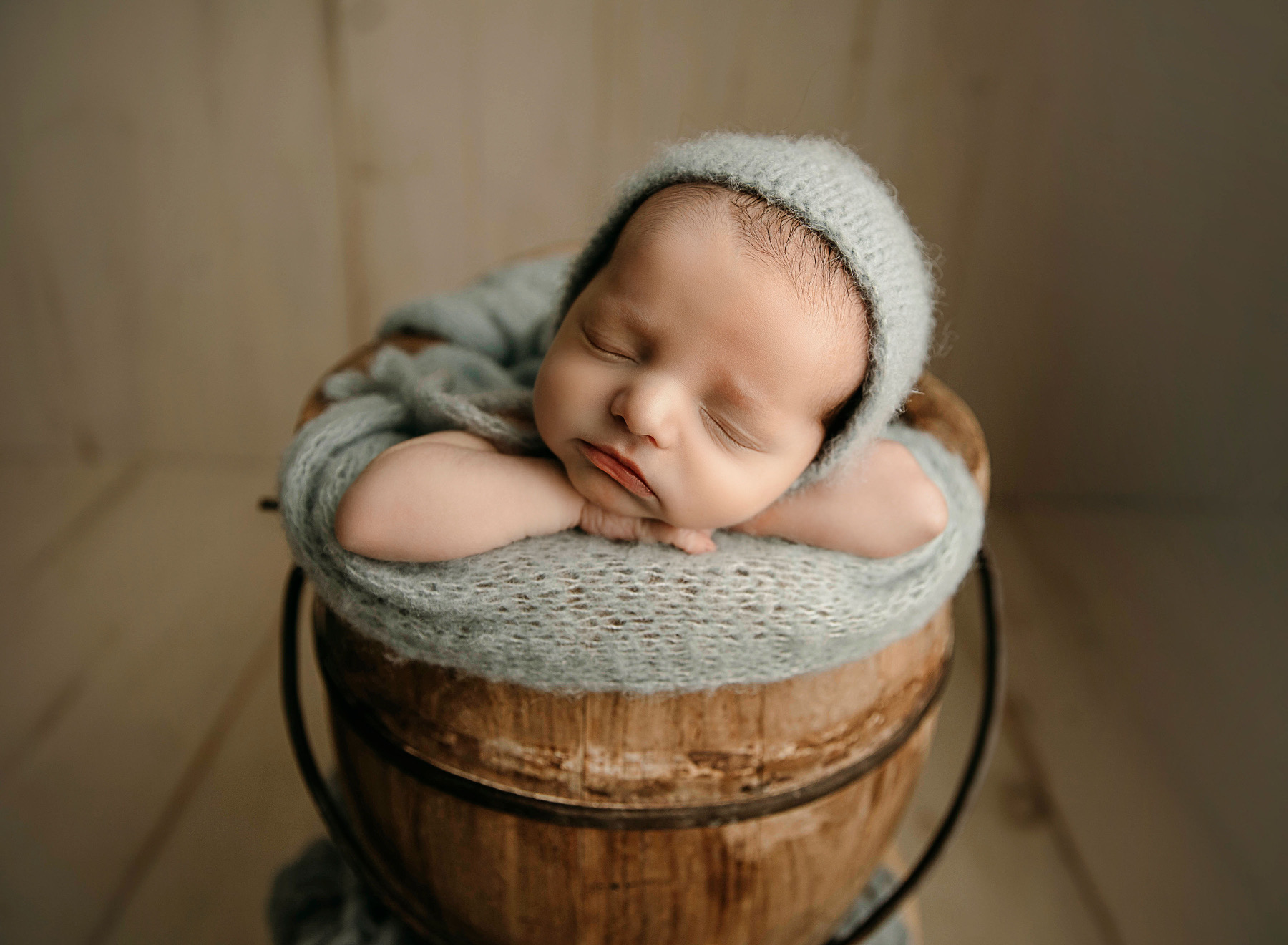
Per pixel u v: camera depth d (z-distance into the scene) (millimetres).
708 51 1520
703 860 675
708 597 600
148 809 1199
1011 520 1710
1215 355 1406
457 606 590
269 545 1663
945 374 1737
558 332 630
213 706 1345
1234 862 1138
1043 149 1540
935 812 1250
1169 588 1466
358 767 740
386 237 1702
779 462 604
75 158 1590
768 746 651
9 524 1686
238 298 1741
